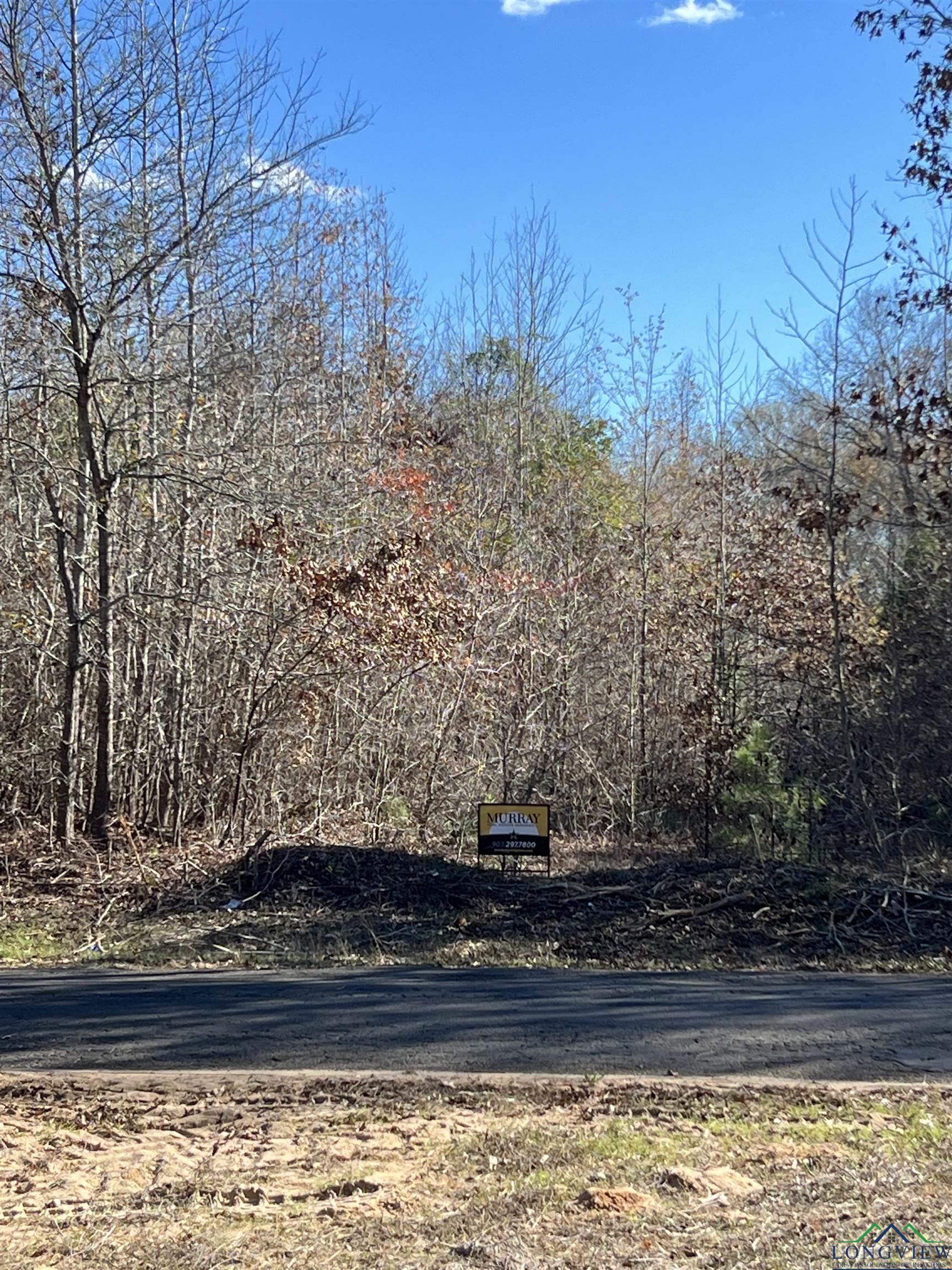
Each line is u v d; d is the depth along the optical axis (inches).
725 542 788.0
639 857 624.4
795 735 679.7
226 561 615.2
